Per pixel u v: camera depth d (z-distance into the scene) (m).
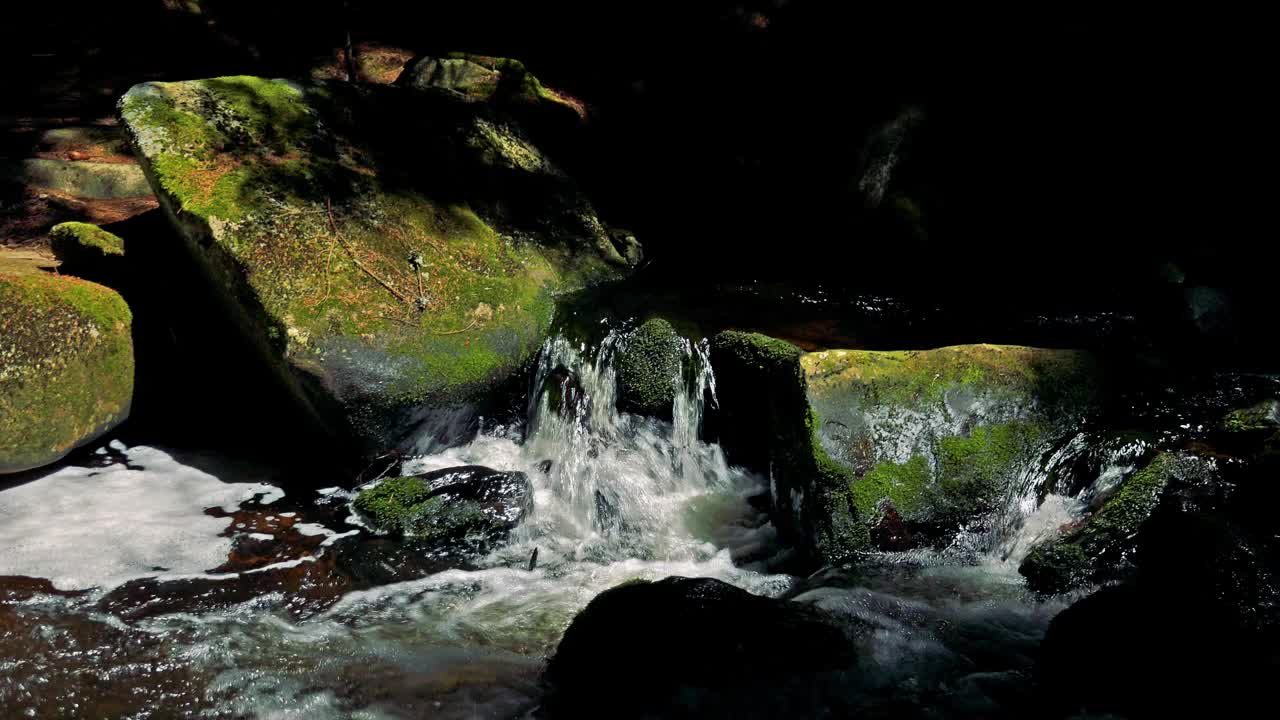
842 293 5.36
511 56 7.95
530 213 5.40
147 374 4.53
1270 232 4.84
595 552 3.87
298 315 3.94
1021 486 3.56
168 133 4.48
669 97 6.69
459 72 6.32
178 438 4.47
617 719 2.85
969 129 5.54
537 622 3.41
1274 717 2.58
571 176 5.98
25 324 3.93
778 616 3.17
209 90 4.80
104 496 3.95
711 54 6.72
